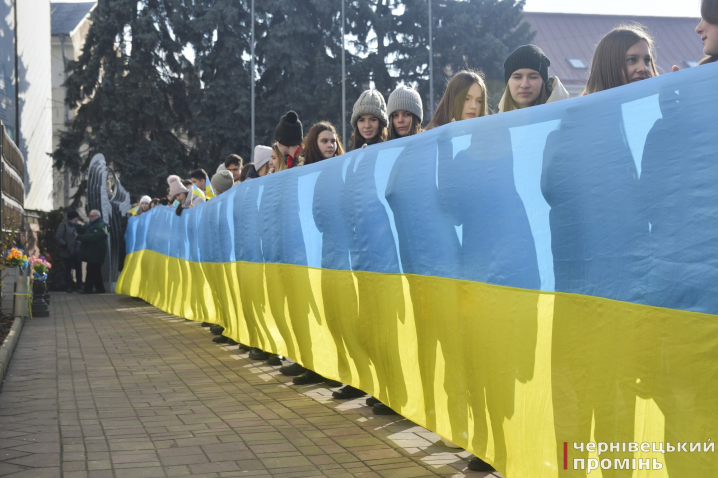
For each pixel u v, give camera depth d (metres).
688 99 2.20
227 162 9.89
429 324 3.98
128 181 33.19
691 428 2.16
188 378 6.58
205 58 35.81
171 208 12.64
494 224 3.28
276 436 4.55
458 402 3.70
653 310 2.30
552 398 2.84
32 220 20.20
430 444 4.29
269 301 6.82
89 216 18.61
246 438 4.51
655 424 2.29
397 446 4.26
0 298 11.88
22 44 23.14
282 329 6.60
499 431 3.29
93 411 5.30
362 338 4.94
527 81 4.16
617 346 2.47
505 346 3.19
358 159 4.91
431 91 36.78
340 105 37.75
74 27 42.31
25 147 23.62
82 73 33.97
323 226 5.47
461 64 39.72
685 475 2.18
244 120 36.47
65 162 33.12
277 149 7.27
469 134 3.49
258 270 7.11
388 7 40.31
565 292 2.78
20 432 4.71
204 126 35.78
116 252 18.86
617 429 2.47
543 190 2.86
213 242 9.03
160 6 35.53
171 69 35.62
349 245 5.05
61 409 5.37
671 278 2.23
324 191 5.42
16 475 3.82
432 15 40.25
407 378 4.37
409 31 39.94
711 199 2.11
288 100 37.09
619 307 2.46
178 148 35.31
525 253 3.05
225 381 6.41
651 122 2.34
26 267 11.91
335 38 38.75
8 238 11.89
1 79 19.61
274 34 37.03
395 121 5.36
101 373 6.88
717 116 2.10
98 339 9.36
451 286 3.70
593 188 2.59
